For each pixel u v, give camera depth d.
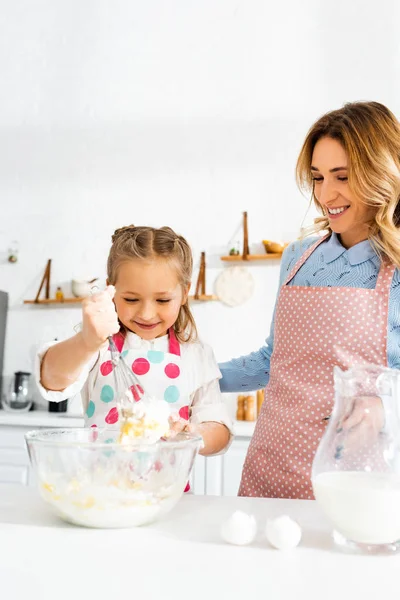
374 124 1.22
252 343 3.31
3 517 0.79
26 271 3.61
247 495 1.29
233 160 3.45
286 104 3.42
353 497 0.66
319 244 1.39
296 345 1.29
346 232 1.34
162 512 0.76
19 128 3.70
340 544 0.69
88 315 0.89
